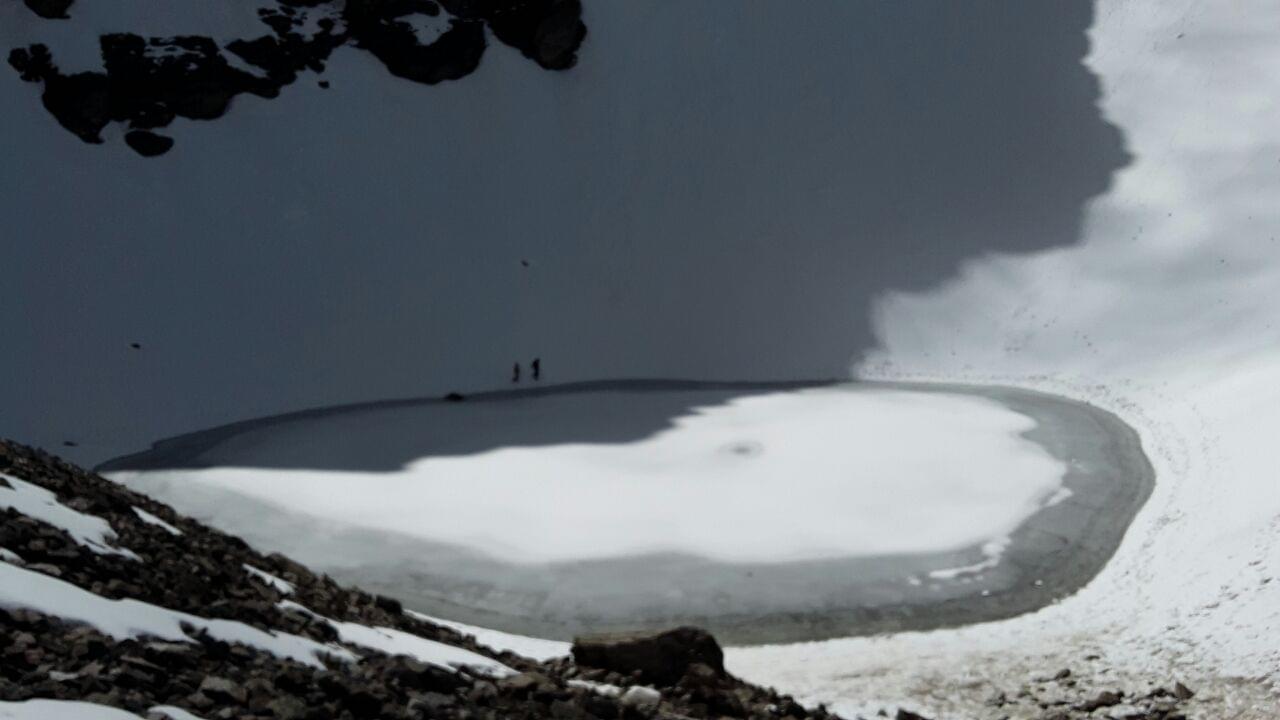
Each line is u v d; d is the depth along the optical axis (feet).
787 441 169.78
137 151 237.25
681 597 120.37
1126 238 221.46
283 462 168.55
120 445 186.39
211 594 42.37
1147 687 86.17
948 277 224.53
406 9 262.26
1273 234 211.00
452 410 197.26
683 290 230.07
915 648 103.40
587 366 218.38
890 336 217.15
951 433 171.83
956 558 128.26
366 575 128.26
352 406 204.64
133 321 211.82
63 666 28.63
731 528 138.41
